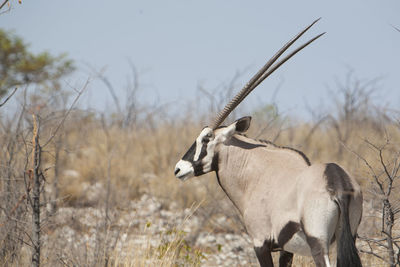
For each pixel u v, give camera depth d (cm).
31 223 1972
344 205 1398
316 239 1395
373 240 1748
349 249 1366
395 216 1991
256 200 1664
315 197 1427
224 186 1806
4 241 1984
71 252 2023
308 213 1426
